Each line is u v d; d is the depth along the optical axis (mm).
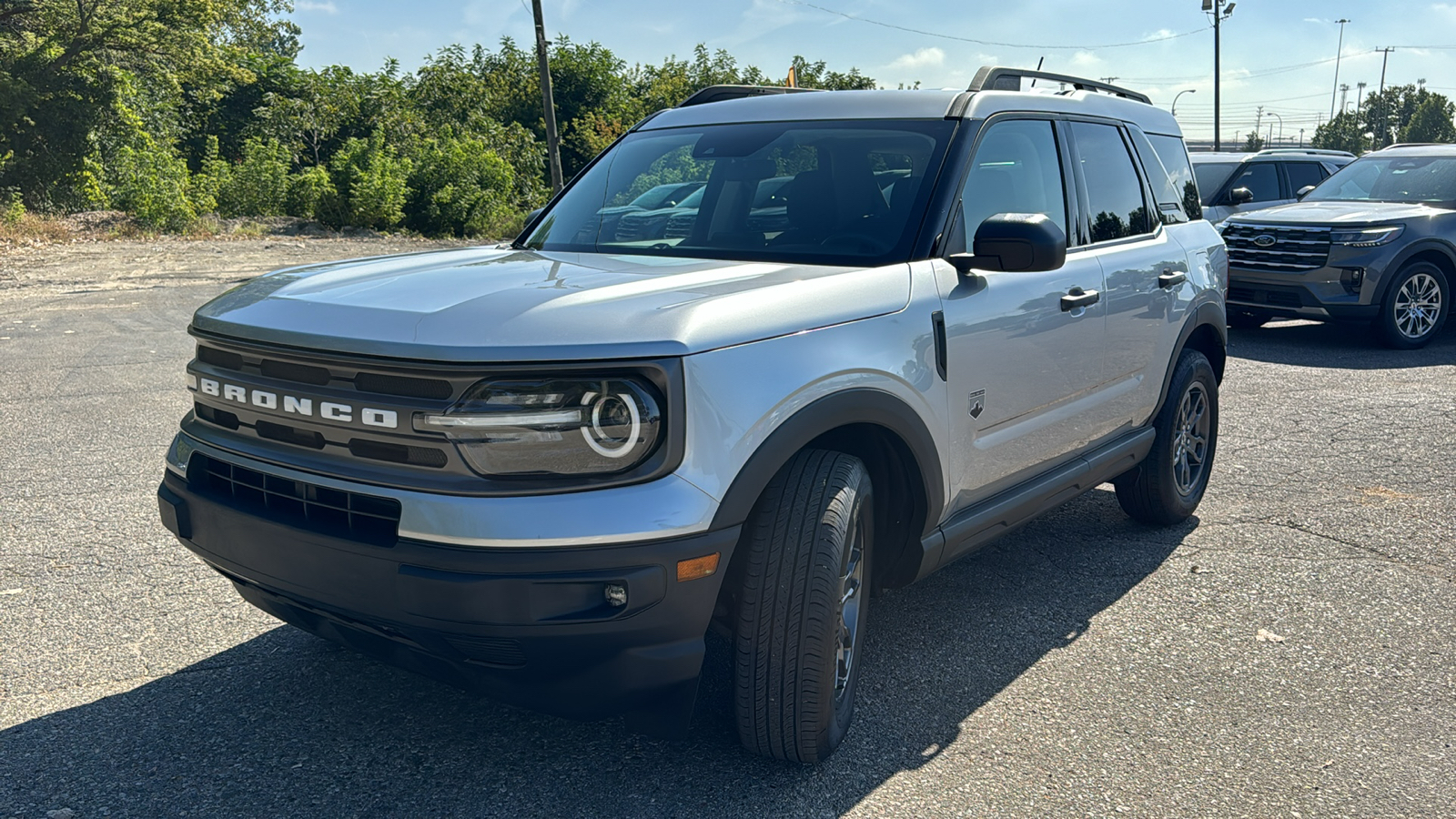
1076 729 3076
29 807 2562
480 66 47188
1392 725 3117
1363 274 9969
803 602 2625
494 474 2312
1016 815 2629
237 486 2723
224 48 37938
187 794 2641
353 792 2668
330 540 2438
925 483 3088
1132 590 4199
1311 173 14523
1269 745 2992
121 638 3547
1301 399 7863
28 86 25969
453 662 2441
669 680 2428
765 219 3449
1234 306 11047
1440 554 4598
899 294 3023
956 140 3490
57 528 4605
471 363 2285
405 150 30688
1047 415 3775
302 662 3396
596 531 2281
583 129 43875
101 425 6504
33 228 20500
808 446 2863
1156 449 4734
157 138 31062
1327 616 3936
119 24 27672
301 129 33125
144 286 14039
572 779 2752
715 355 2443
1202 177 14953
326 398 2467
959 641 3705
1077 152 4152
